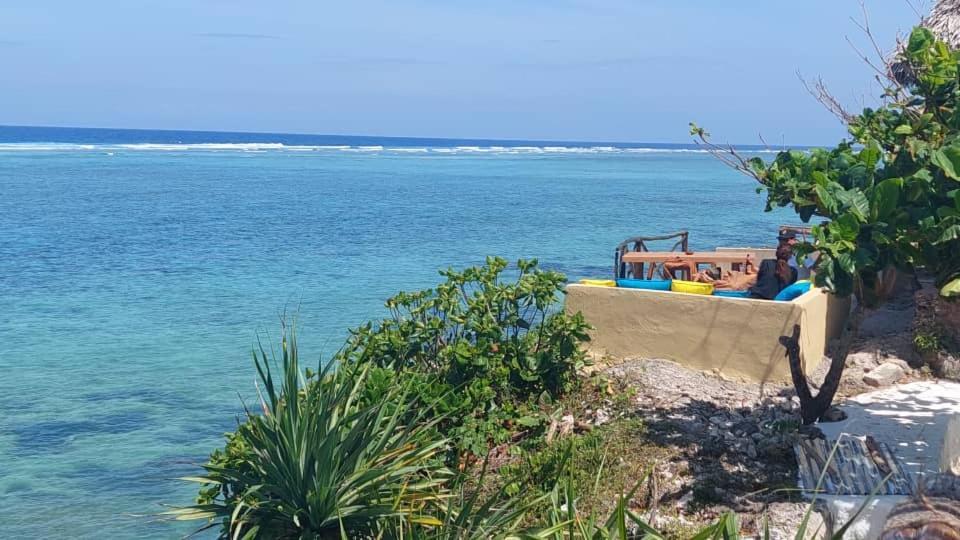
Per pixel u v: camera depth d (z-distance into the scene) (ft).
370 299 74.38
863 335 40.37
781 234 40.06
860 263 23.52
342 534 19.16
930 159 24.23
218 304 72.74
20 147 455.22
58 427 43.88
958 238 24.11
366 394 27.30
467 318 33.65
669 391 33.09
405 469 21.65
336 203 179.63
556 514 18.54
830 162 27.20
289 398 21.67
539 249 107.76
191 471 38.50
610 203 193.77
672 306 35.78
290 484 21.42
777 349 33.96
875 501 23.17
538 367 33.14
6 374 52.80
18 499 35.22
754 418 30.66
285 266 93.35
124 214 149.48
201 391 49.80
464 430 28.81
